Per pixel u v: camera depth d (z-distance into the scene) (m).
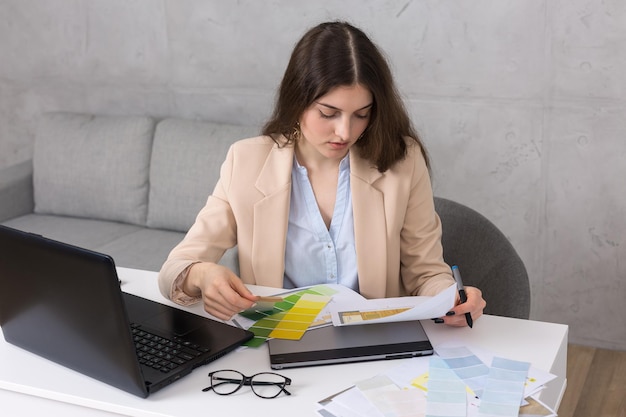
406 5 3.02
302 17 3.20
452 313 1.58
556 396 1.54
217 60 3.40
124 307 1.33
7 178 3.49
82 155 3.41
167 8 3.42
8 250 1.46
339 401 1.37
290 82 1.75
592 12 2.78
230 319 1.67
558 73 2.88
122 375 1.40
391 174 1.87
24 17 3.70
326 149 1.75
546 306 3.12
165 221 3.27
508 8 2.88
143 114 3.62
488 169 3.07
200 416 1.34
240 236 1.91
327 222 1.92
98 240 3.19
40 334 1.52
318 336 1.58
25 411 1.48
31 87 3.79
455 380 1.41
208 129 3.26
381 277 1.88
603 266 3.00
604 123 2.86
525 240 3.09
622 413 2.58
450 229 2.18
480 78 2.99
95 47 3.62
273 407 1.36
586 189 2.95
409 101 3.11
